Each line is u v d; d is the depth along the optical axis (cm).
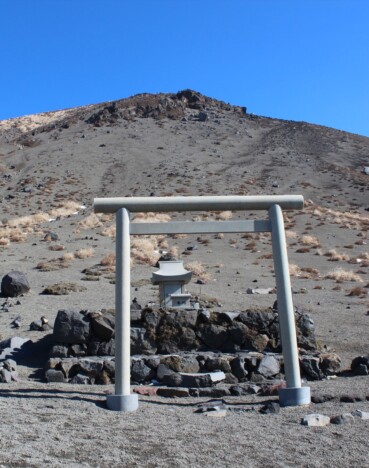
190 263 3319
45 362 1423
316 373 1300
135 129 10456
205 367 1277
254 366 1277
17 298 2344
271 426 876
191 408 1016
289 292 1061
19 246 3916
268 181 7294
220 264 3453
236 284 2842
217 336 1381
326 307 2261
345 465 705
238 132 10631
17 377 1283
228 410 984
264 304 2247
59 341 1370
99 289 2534
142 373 1262
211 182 7131
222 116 11856
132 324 1398
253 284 2848
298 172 7812
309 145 9619
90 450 728
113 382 1255
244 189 6738
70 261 3384
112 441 772
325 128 11131
